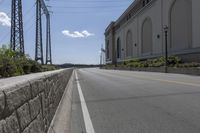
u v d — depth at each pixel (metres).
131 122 7.97
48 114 6.55
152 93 14.53
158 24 70.50
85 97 14.40
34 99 4.80
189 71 36.91
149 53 77.44
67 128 7.56
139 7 89.00
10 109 3.38
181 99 11.88
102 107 10.82
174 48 61.28
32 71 15.46
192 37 53.59
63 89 14.04
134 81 24.83
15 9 29.77
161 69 48.09
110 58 143.62
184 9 57.38
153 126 7.41
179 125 7.45
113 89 18.12
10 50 11.71
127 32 105.81
